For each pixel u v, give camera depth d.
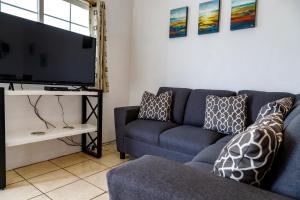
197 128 2.36
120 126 2.62
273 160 0.82
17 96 2.22
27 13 2.35
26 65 2.05
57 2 2.62
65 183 1.97
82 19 2.91
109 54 3.23
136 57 3.54
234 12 2.59
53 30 2.25
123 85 3.51
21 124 2.27
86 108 2.89
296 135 0.83
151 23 3.35
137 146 2.45
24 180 2.00
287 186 0.74
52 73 2.27
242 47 2.59
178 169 0.80
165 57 3.23
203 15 2.83
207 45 2.84
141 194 0.72
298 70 2.27
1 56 1.88
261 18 2.45
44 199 1.70
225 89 2.73
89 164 2.44
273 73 2.41
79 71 2.53
